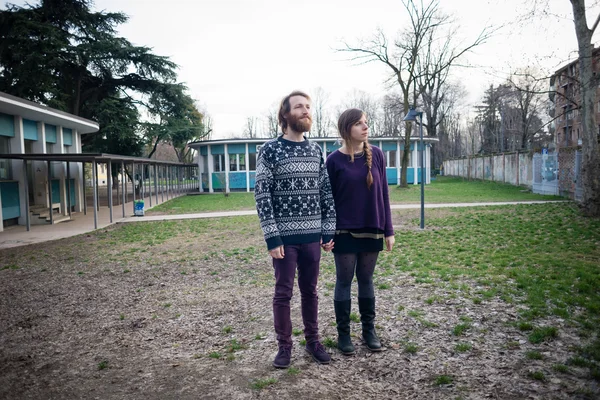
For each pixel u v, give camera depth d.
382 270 6.24
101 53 26.86
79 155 13.38
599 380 2.66
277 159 2.99
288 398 2.60
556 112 44.62
